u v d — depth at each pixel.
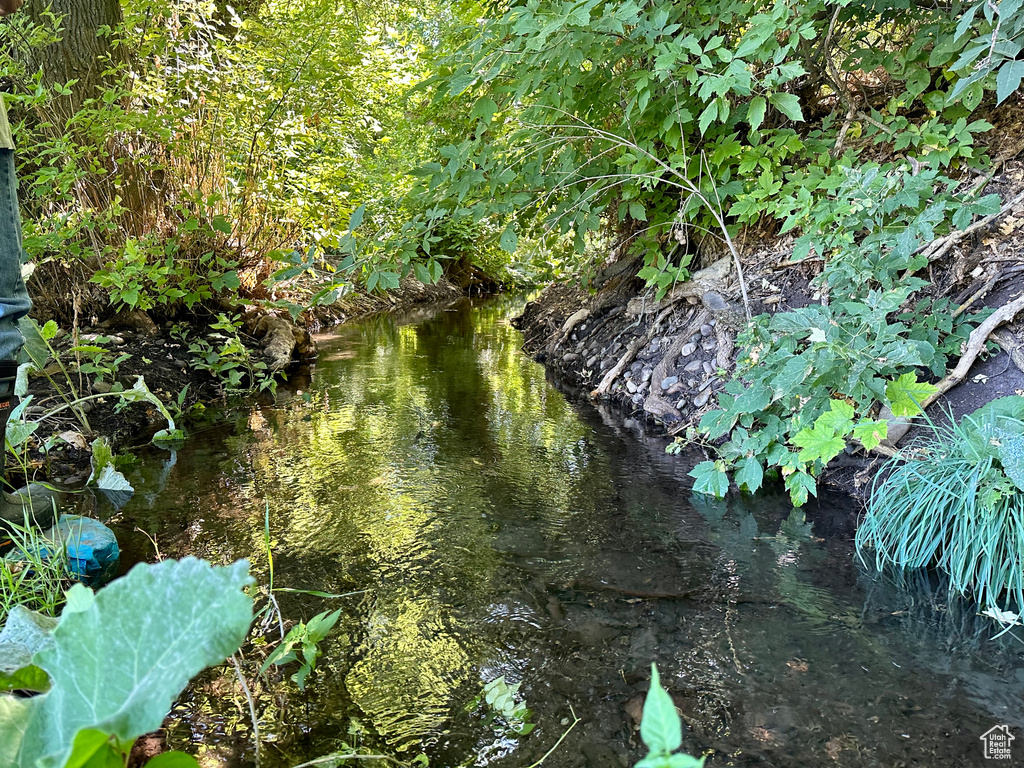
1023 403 2.32
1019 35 2.24
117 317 4.88
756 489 3.00
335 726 1.64
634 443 3.77
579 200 3.72
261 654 1.91
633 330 5.07
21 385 2.98
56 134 4.51
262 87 5.45
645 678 1.81
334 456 3.53
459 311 10.38
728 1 3.26
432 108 4.71
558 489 3.11
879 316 2.53
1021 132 3.61
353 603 2.16
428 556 2.47
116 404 3.89
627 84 3.63
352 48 6.01
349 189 6.18
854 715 1.66
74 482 3.14
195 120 5.26
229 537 2.60
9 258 2.27
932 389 2.47
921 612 2.12
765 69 3.50
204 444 3.71
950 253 3.39
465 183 3.39
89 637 0.85
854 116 3.79
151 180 5.07
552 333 6.50
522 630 2.02
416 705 1.71
